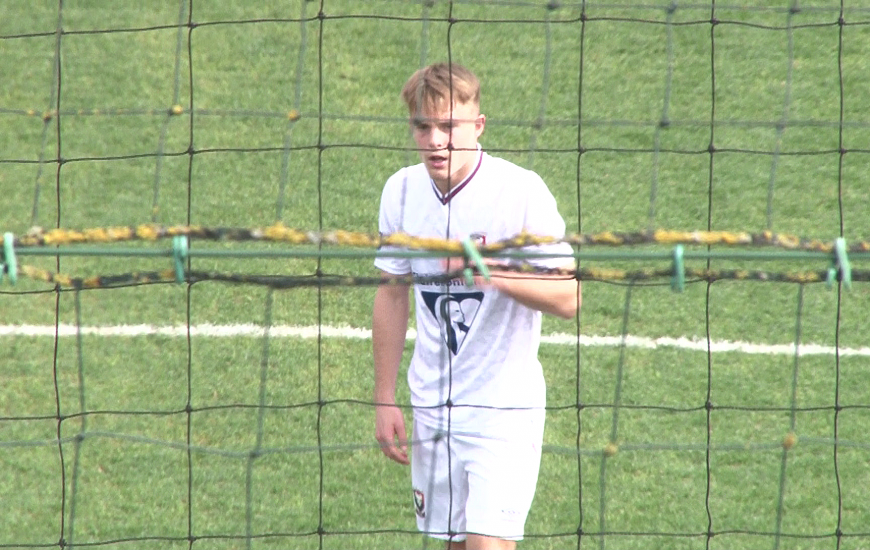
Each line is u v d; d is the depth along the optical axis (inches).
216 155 1104.2
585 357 866.1
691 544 701.3
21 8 1279.5
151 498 740.7
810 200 1043.3
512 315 546.3
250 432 802.8
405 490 748.6
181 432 801.6
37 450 778.2
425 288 553.6
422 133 528.1
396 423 584.7
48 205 1053.2
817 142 1107.3
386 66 1206.9
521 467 559.5
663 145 1107.9
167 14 1273.4
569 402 826.8
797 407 818.2
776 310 908.0
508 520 555.8
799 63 1190.9
